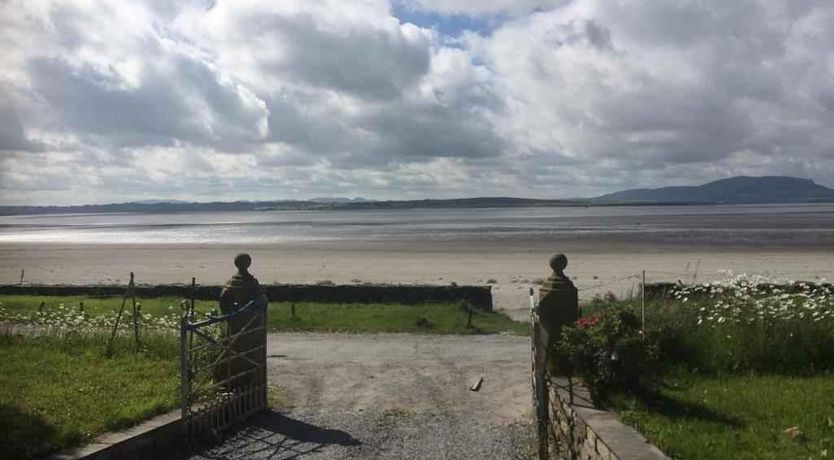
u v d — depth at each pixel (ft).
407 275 123.65
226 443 28.09
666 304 39.37
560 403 26.73
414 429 29.81
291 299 73.87
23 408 27.89
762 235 248.11
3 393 30.45
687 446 21.50
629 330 27.73
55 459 22.80
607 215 577.02
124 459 24.77
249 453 26.81
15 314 56.65
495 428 29.96
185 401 27.86
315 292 73.87
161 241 266.36
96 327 45.65
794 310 34.12
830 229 289.74
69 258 182.19
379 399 34.81
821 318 32.73
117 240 281.74
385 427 30.14
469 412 32.40
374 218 608.19
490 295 73.00
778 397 26.78
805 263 138.41
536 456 26.50
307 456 26.45
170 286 76.69
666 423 23.72
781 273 117.70
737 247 188.14
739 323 33.27
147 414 27.78
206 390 30.12
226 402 29.86
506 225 379.96
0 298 73.87
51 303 69.41
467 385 37.50
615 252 172.35
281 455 26.58
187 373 28.45
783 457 20.65
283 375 40.09
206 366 30.30
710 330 33.35
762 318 32.89
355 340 52.80
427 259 158.61
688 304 37.60
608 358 26.35
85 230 421.59
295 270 136.77
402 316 63.10
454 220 504.02
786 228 302.45
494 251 181.27
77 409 28.07
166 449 26.89
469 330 57.57
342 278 119.96
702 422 23.77
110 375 34.35
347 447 27.50
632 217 503.61
